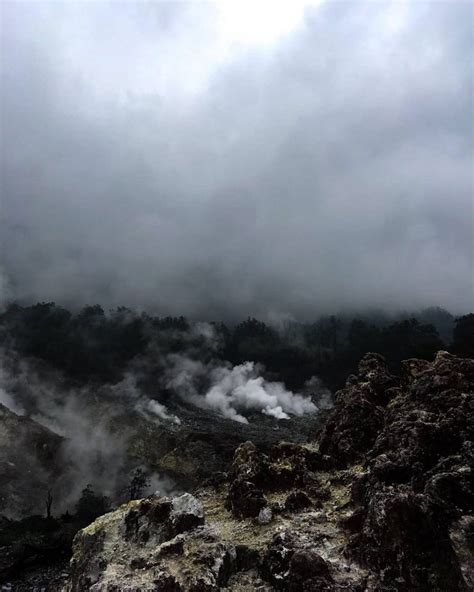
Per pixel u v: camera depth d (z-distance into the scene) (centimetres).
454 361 1662
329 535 1184
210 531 1298
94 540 1489
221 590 1073
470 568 842
